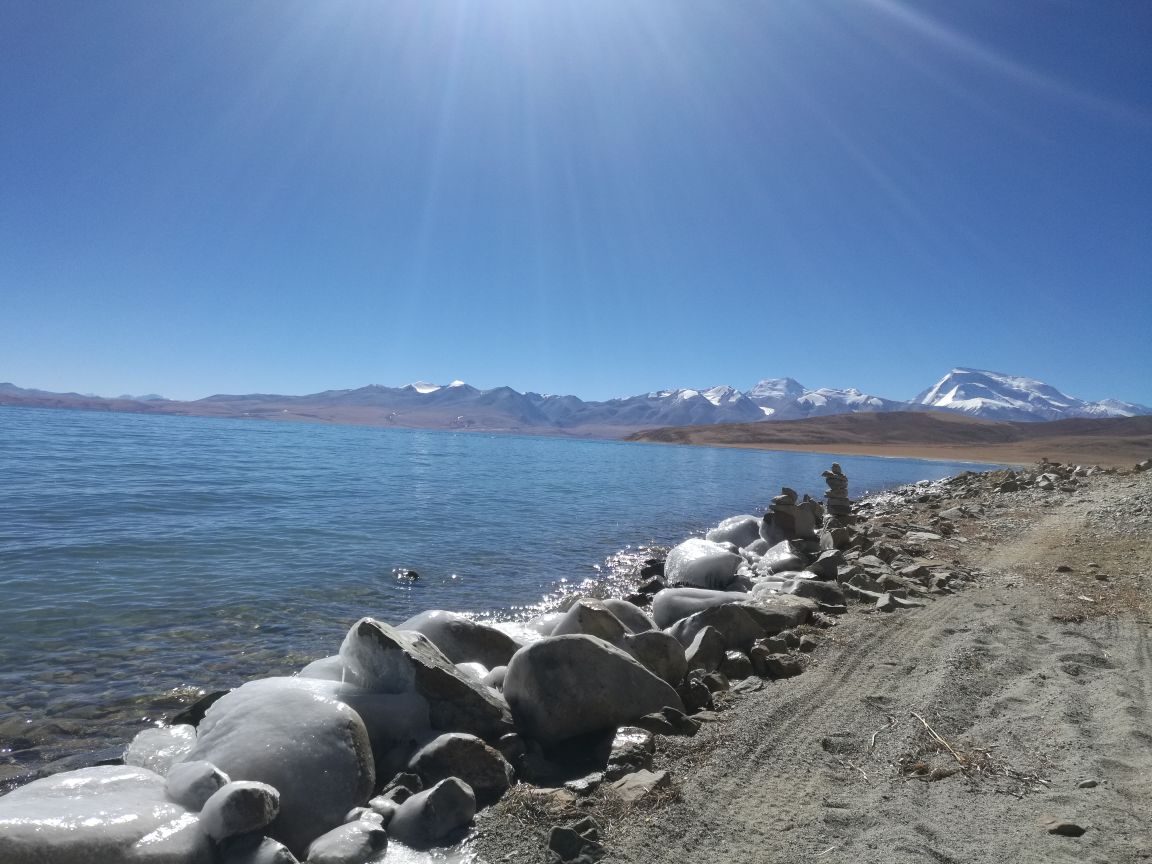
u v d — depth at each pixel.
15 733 5.57
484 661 6.58
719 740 5.02
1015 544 13.73
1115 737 4.84
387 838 3.80
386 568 12.97
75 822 3.10
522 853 3.68
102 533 15.01
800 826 3.88
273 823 3.70
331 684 5.00
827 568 10.50
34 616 8.70
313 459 46.84
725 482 41.75
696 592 8.80
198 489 24.88
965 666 6.41
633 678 5.36
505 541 17.03
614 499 29.06
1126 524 14.66
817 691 6.02
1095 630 7.66
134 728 5.78
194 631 8.48
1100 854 3.50
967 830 3.79
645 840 3.75
